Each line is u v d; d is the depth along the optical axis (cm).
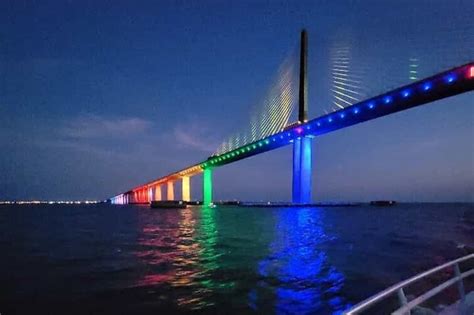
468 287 1413
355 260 2553
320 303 1389
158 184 17962
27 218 10338
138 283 1788
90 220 8981
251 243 3766
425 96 6325
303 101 10325
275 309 1313
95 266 2350
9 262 2561
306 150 9556
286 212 11544
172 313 1283
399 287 436
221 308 1331
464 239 4259
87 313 1306
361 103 7425
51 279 1919
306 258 2655
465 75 5672
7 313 1325
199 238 4341
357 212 15575
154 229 5853
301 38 10669
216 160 12662
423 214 13888
